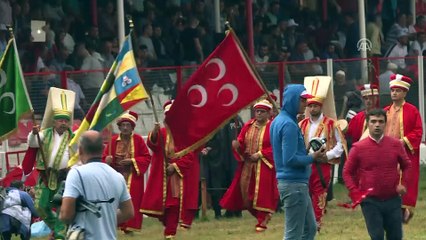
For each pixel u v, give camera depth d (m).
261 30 60.19
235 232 39.22
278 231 39.25
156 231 40.69
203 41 57.44
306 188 28.92
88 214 23.25
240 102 34.16
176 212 38.47
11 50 36.59
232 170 43.56
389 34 65.00
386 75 53.62
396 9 66.12
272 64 52.00
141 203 38.91
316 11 63.75
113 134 43.78
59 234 36.56
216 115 34.31
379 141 29.86
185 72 49.38
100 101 34.94
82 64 52.47
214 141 43.28
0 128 36.94
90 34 53.56
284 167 28.78
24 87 36.72
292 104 28.78
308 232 29.34
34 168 40.31
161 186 38.62
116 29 55.62
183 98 34.38
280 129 28.73
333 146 38.22
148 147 39.59
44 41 51.56
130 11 56.16
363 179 29.88
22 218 35.94
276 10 62.06
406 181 30.02
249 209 39.59
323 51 62.16
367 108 39.78
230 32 33.91
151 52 55.28
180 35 56.84
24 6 52.25
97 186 23.34
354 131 39.66
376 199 29.81
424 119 55.56
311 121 38.62
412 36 64.88
